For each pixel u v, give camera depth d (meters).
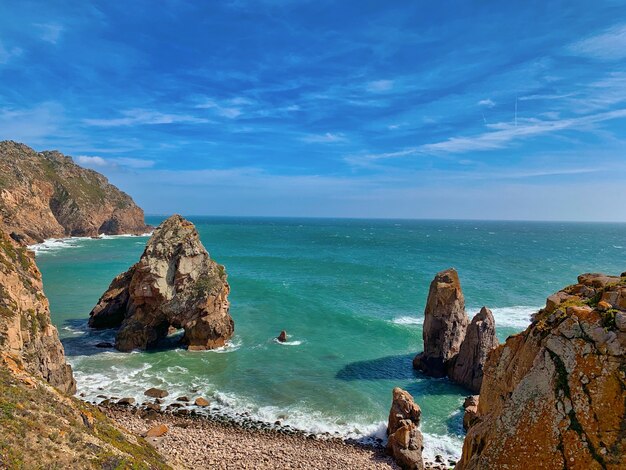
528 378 10.40
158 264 47.22
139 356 44.38
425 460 27.70
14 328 26.86
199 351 46.38
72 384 34.44
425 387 37.81
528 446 9.63
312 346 48.25
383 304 67.94
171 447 26.83
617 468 8.40
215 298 47.97
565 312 10.80
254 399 35.44
